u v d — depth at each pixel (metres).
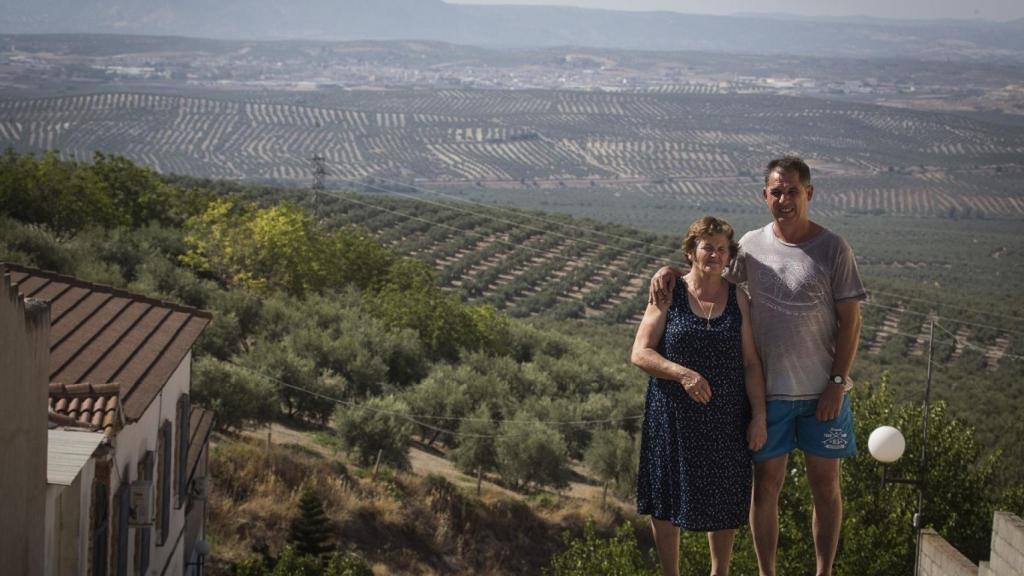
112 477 10.81
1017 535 7.04
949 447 16.83
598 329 87.69
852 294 6.39
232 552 24.12
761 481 6.64
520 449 36.09
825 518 6.70
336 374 42.69
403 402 37.59
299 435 37.19
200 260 53.75
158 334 14.50
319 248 59.19
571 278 104.06
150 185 62.16
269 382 35.44
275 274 56.12
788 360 6.45
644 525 34.31
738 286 6.48
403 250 105.44
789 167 6.45
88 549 9.91
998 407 57.25
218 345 42.12
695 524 6.36
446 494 31.67
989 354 80.75
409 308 52.50
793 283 6.41
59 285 15.27
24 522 7.39
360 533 28.17
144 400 11.91
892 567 15.33
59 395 10.88
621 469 37.72
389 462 34.75
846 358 6.44
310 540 21.83
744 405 6.45
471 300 95.75
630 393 46.25
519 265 108.00
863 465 16.86
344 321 49.09
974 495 16.86
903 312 92.00
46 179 51.94
